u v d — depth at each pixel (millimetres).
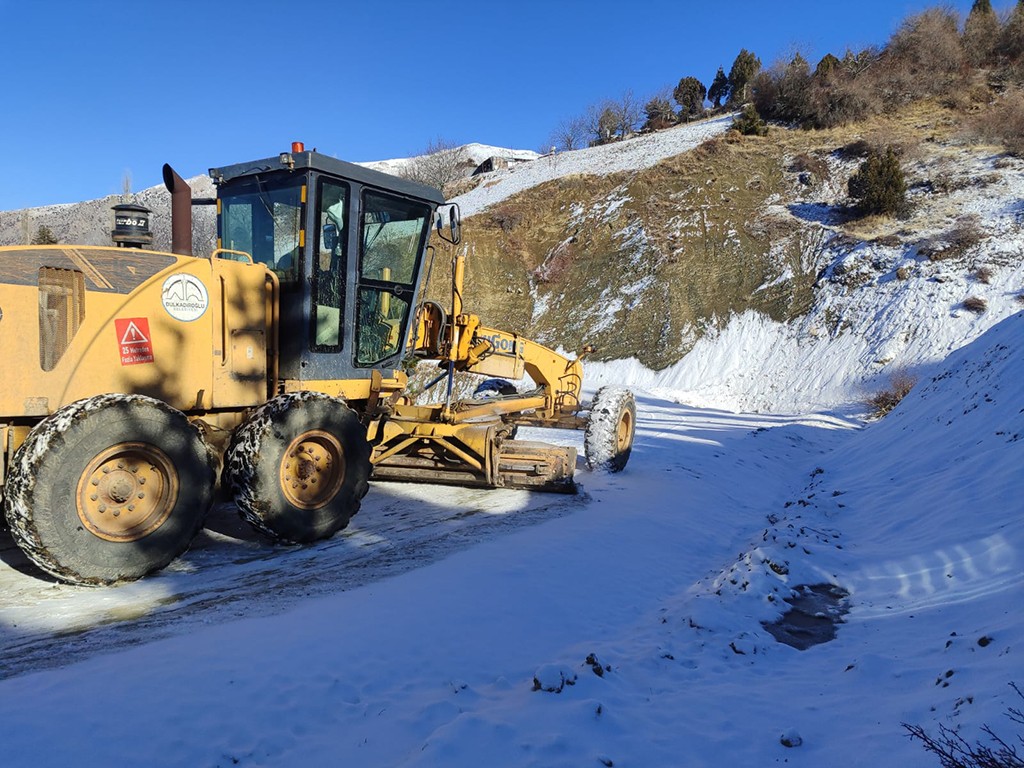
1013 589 4621
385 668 3814
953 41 41562
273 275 6188
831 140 37625
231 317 5805
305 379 6348
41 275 4824
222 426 5988
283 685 3508
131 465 4906
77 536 4625
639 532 7285
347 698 3488
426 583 5102
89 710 3164
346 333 6652
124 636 4098
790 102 41875
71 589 4816
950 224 27828
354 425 6160
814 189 33562
